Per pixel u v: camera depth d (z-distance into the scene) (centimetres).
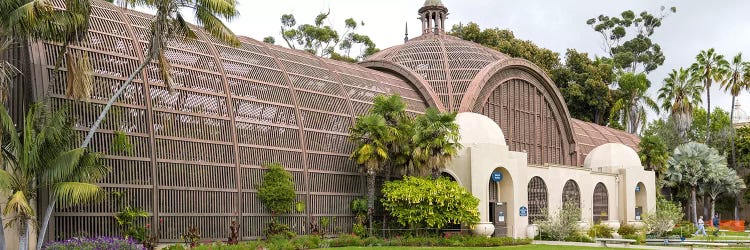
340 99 3772
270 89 3403
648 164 5522
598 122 8456
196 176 2942
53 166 2080
